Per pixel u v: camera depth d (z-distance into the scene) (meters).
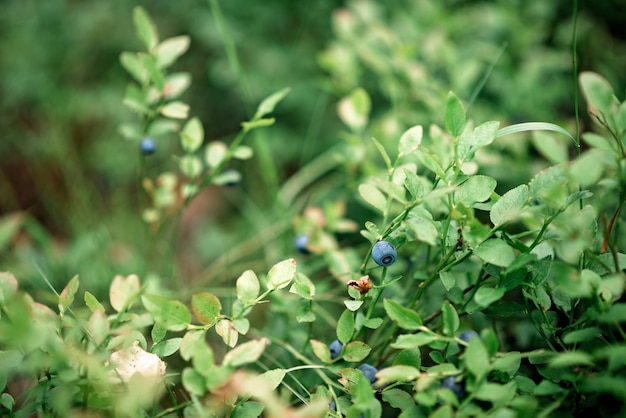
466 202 0.32
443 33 0.52
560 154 0.35
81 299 0.46
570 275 0.30
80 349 0.32
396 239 0.34
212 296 0.32
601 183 0.32
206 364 0.29
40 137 0.67
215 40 0.69
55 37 0.73
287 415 0.29
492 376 0.32
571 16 0.62
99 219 0.60
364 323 0.34
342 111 0.47
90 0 0.75
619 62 0.56
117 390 0.32
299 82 0.68
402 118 0.50
